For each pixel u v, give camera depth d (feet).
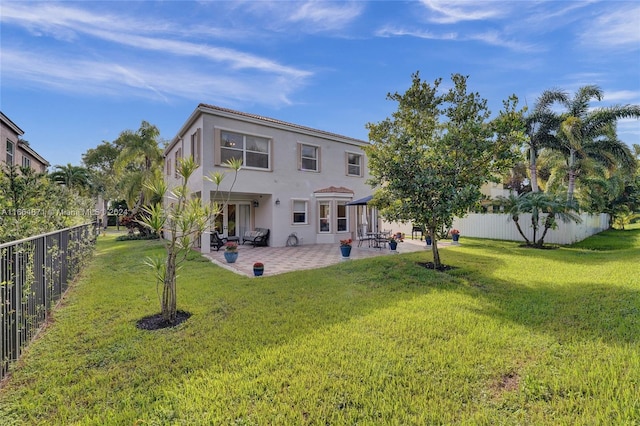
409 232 68.08
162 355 12.79
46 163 75.10
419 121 30.25
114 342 14.05
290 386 10.38
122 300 20.24
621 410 8.80
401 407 9.29
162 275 17.20
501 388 10.23
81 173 68.33
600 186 68.18
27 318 13.89
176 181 58.08
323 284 23.84
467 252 39.19
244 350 13.03
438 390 10.05
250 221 56.95
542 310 17.29
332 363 11.83
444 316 16.66
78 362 12.38
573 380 10.30
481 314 16.89
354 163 62.85
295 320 16.31
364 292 21.74
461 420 8.71
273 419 8.87
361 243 52.06
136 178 66.23
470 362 11.71
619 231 74.54
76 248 27.25
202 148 43.62
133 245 50.85
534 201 45.50
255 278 26.13
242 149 47.67
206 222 18.35
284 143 51.93
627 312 16.31
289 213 52.26
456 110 27.86
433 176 25.14
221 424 8.72
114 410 9.50
